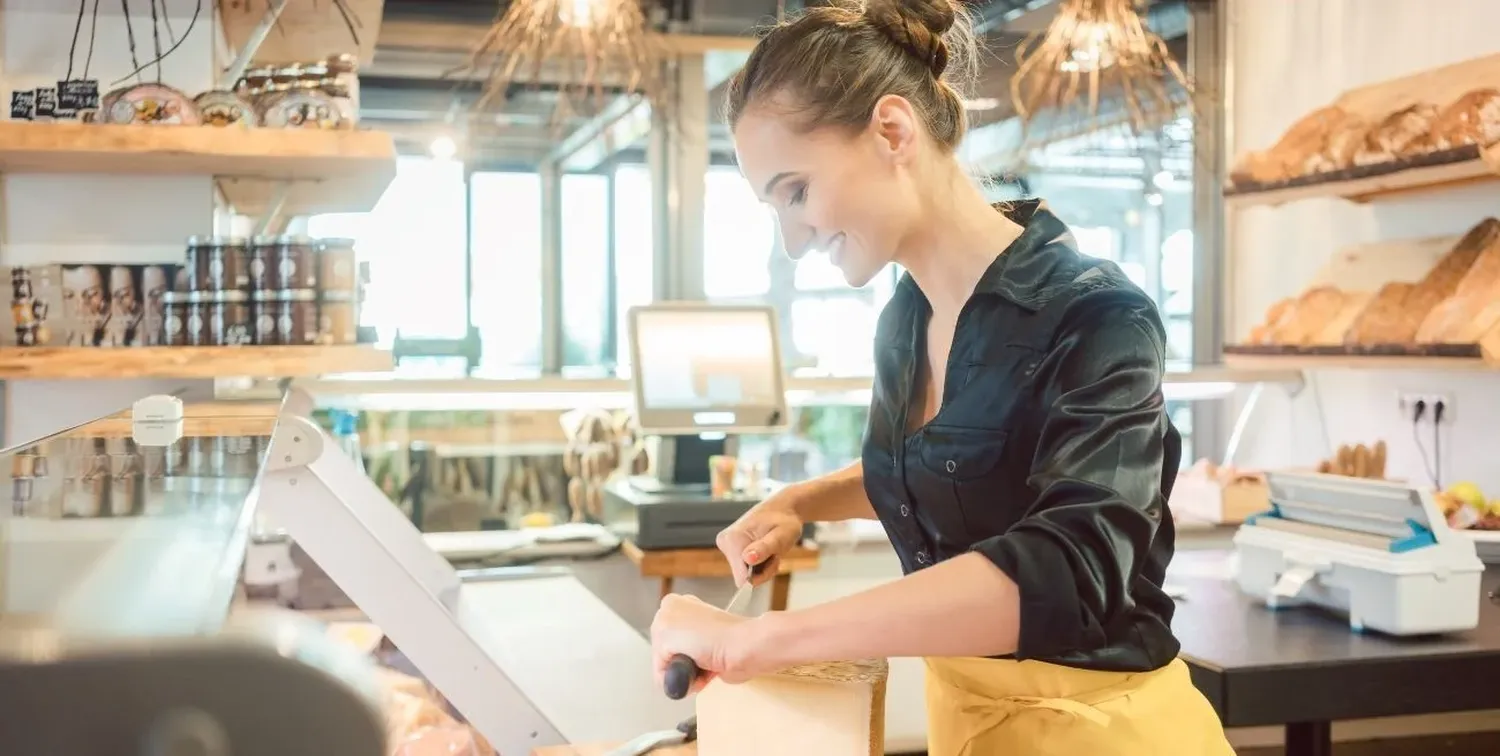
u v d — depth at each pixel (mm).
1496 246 2906
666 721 1593
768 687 1025
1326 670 1947
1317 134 3207
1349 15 3572
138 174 2432
